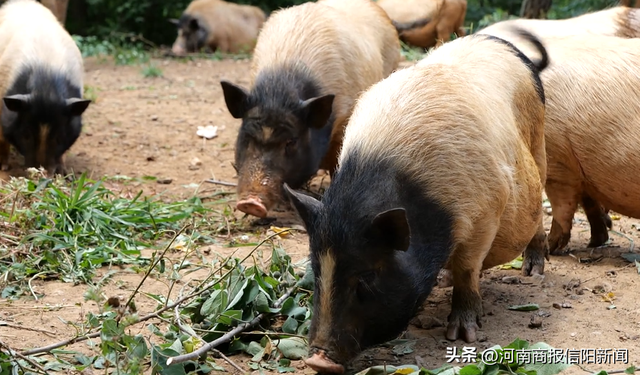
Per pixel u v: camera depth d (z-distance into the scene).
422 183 4.63
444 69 5.11
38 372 4.46
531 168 5.37
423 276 4.54
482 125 4.87
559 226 6.81
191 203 7.85
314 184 9.25
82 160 9.78
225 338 4.79
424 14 16.94
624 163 6.32
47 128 8.91
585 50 6.57
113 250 6.47
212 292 5.20
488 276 6.27
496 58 5.43
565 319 5.36
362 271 4.28
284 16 8.45
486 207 4.87
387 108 4.83
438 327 5.30
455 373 4.30
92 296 4.34
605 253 6.87
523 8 15.52
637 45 6.54
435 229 4.64
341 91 8.11
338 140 8.34
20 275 6.04
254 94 7.64
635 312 5.46
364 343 4.38
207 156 10.05
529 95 5.52
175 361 4.32
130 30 21.14
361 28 8.62
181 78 15.01
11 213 6.64
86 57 17.27
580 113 6.41
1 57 9.51
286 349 4.79
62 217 6.75
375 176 4.55
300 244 7.03
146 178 8.98
